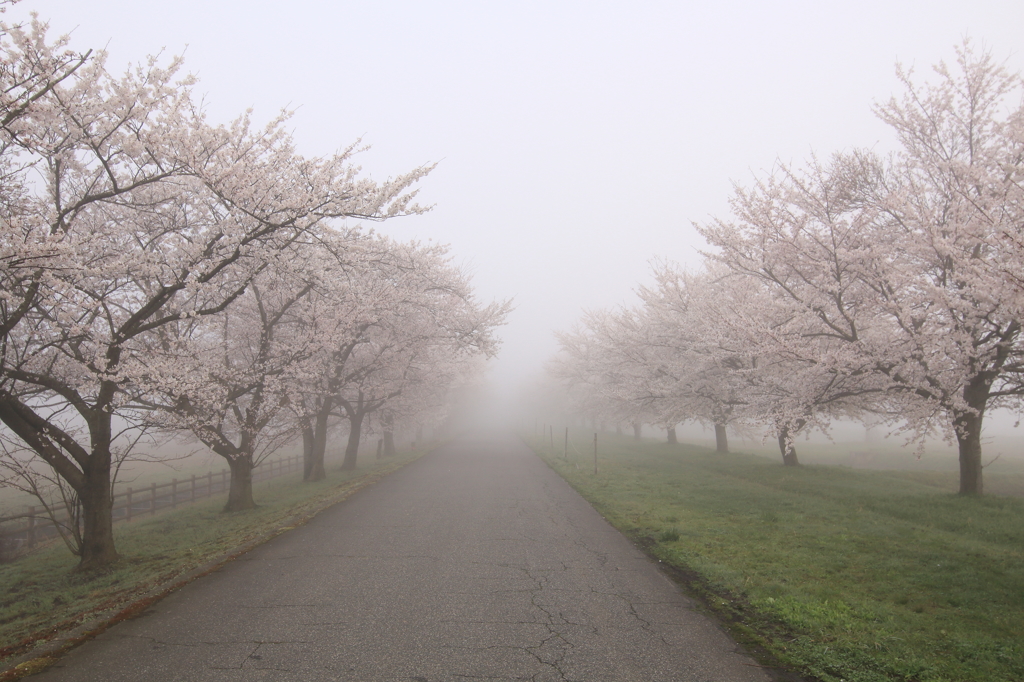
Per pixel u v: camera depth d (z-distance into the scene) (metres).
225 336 13.08
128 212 10.37
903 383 10.80
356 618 5.26
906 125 11.95
